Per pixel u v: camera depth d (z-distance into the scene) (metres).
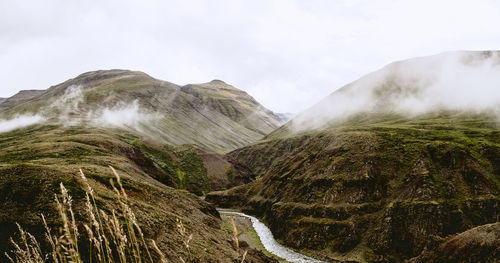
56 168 37.56
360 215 64.81
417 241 55.12
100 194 33.59
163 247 28.94
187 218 48.97
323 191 75.94
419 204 59.34
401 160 75.19
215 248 37.75
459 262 34.47
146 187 50.56
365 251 57.88
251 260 40.41
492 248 32.78
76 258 3.91
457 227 55.12
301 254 62.44
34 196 29.97
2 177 32.66
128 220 3.93
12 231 25.53
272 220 82.38
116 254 23.00
